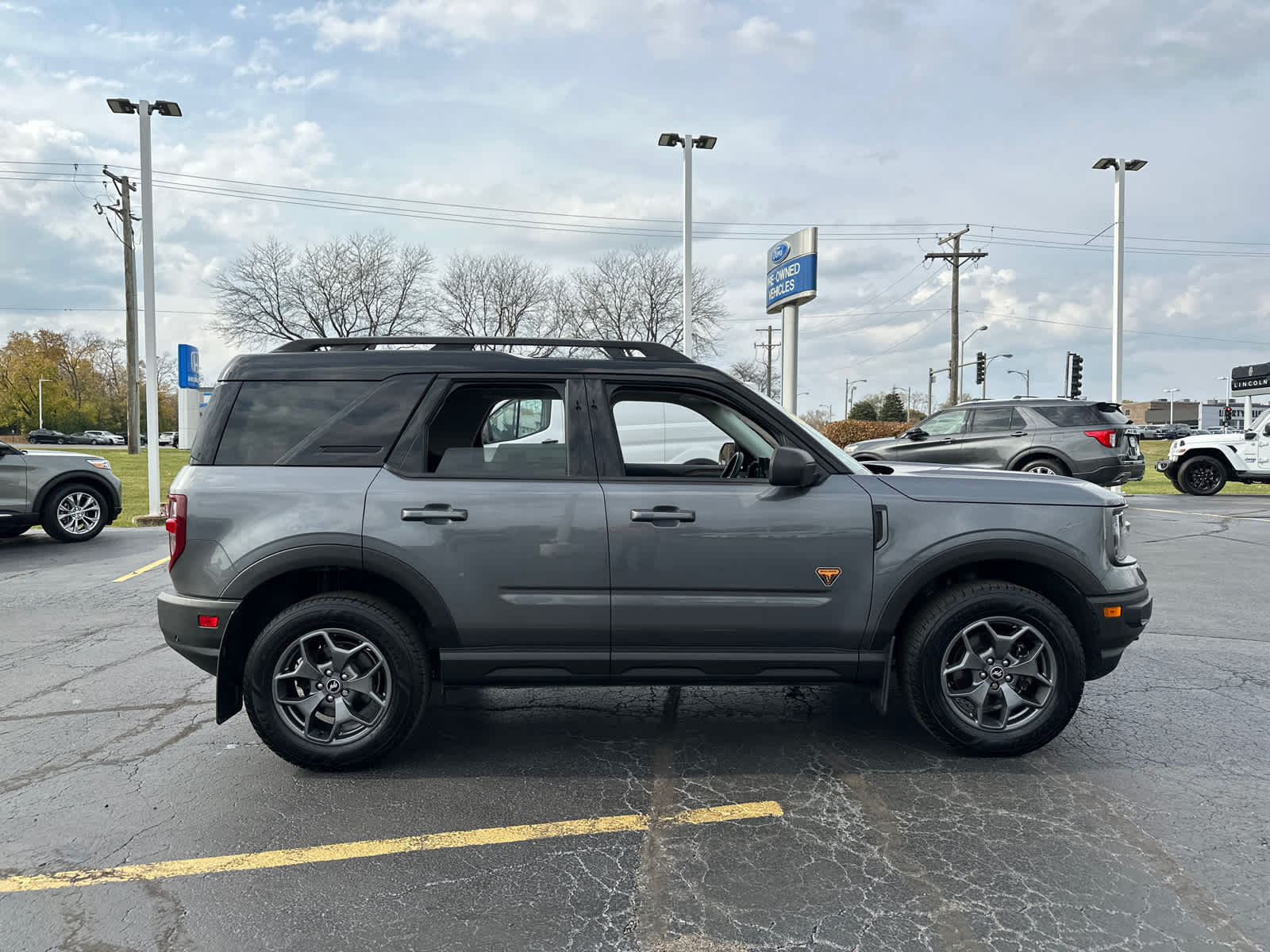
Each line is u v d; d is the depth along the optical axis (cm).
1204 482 1695
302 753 352
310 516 348
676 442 466
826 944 237
